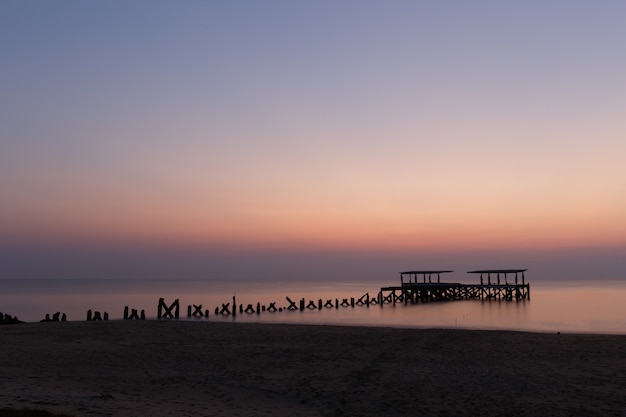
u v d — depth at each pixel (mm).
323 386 16812
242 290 145375
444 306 64688
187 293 122438
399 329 32375
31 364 20109
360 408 14297
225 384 17109
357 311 60312
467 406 14469
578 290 116312
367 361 21188
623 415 13539
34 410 11383
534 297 83625
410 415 13695
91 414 11914
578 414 13688
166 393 15680
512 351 23250
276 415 13266
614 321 43719
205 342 26766
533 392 15891
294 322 46312
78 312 63719
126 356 22297
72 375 18141
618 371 18828
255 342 26750
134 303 81625
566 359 21203
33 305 76375
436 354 22750
